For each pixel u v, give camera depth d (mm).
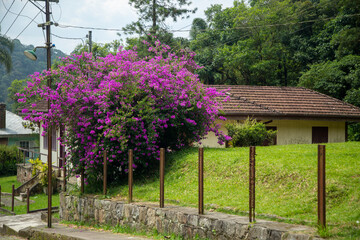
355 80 27406
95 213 11484
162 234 8766
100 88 12609
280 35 36875
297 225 6621
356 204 6992
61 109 12453
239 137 15570
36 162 23719
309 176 8492
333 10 35906
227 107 19891
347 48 29688
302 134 21328
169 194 10195
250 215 7059
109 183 12805
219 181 10031
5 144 36031
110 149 12102
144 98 12078
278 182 8828
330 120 21172
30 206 18734
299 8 37344
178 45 34375
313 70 30625
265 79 39844
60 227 12180
